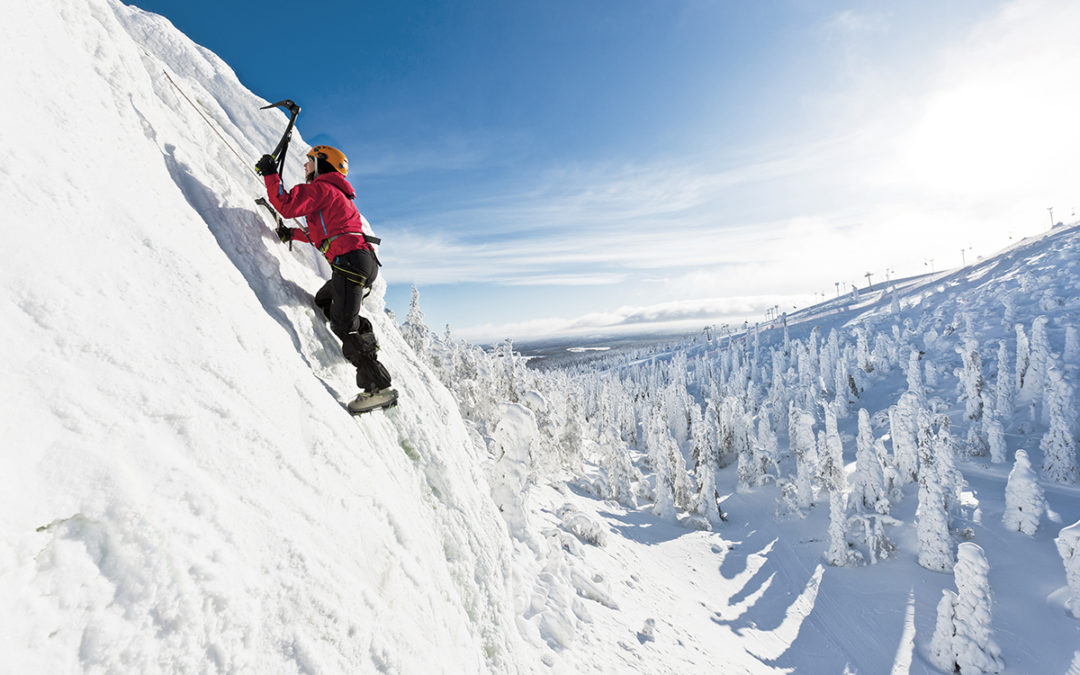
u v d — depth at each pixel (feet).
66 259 5.23
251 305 8.36
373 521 8.11
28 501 3.92
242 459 6.03
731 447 243.81
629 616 43.09
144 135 8.32
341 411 9.74
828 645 90.99
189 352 6.11
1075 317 299.17
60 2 7.29
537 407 91.35
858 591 117.50
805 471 169.27
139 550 4.46
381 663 6.55
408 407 14.08
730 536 148.66
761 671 59.26
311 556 6.18
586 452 195.21
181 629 4.49
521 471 42.39
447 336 118.52
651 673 31.91
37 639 3.64
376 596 7.04
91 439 4.54
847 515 155.12
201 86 13.92
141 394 5.22
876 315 503.20
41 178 5.42
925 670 90.79
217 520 5.22
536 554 39.45
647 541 113.19
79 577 4.04
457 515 13.92
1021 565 124.67
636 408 303.68
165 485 4.91
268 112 15.08
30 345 4.51
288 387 7.97
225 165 11.78
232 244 9.93
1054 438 185.47
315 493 7.06
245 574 5.25
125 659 4.08
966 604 91.50
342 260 10.75
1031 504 138.92
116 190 6.50
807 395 287.89
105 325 5.26
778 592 110.83
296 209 10.39
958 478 157.58
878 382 327.88
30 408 4.26
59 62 6.61
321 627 5.83
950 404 263.29
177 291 6.46
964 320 360.48
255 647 5.06
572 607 34.55
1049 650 93.40
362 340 10.62
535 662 18.80
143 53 10.23
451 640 9.25
